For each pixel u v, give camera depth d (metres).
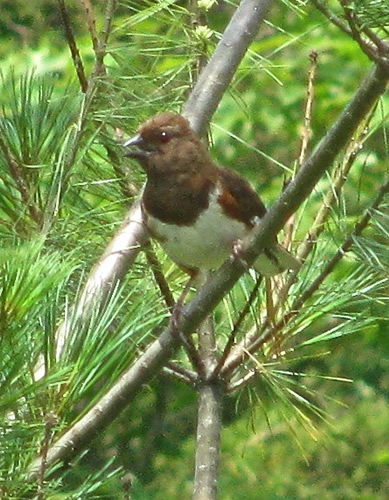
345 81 15.47
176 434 17.08
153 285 7.30
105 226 7.23
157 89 7.99
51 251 5.86
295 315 6.85
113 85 7.39
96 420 5.80
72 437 5.66
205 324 7.29
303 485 15.83
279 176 15.35
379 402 16.83
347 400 16.91
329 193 6.90
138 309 5.13
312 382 16.14
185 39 8.62
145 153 7.66
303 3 5.36
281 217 6.12
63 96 7.08
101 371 4.86
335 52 15.56
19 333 4.36
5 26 15.55
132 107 7.43
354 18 5.14
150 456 16.92
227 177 7.68
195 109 8.48
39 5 15.33
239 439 15.41
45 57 13.88
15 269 4.20
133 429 16.84
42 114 6.96
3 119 6.93
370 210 5.98
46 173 6.89
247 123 15.26
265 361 6.95
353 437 16.61
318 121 15.43
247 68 8.89
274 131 15.84
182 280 8.38
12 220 6.73
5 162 6.85
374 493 16.34
